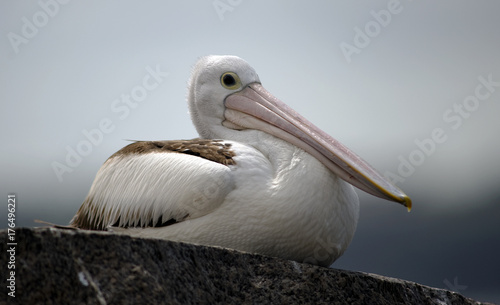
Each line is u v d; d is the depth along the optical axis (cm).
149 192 1068
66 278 759
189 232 1038
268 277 920
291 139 1108
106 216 1129
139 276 801
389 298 991
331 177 1053
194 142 1128
